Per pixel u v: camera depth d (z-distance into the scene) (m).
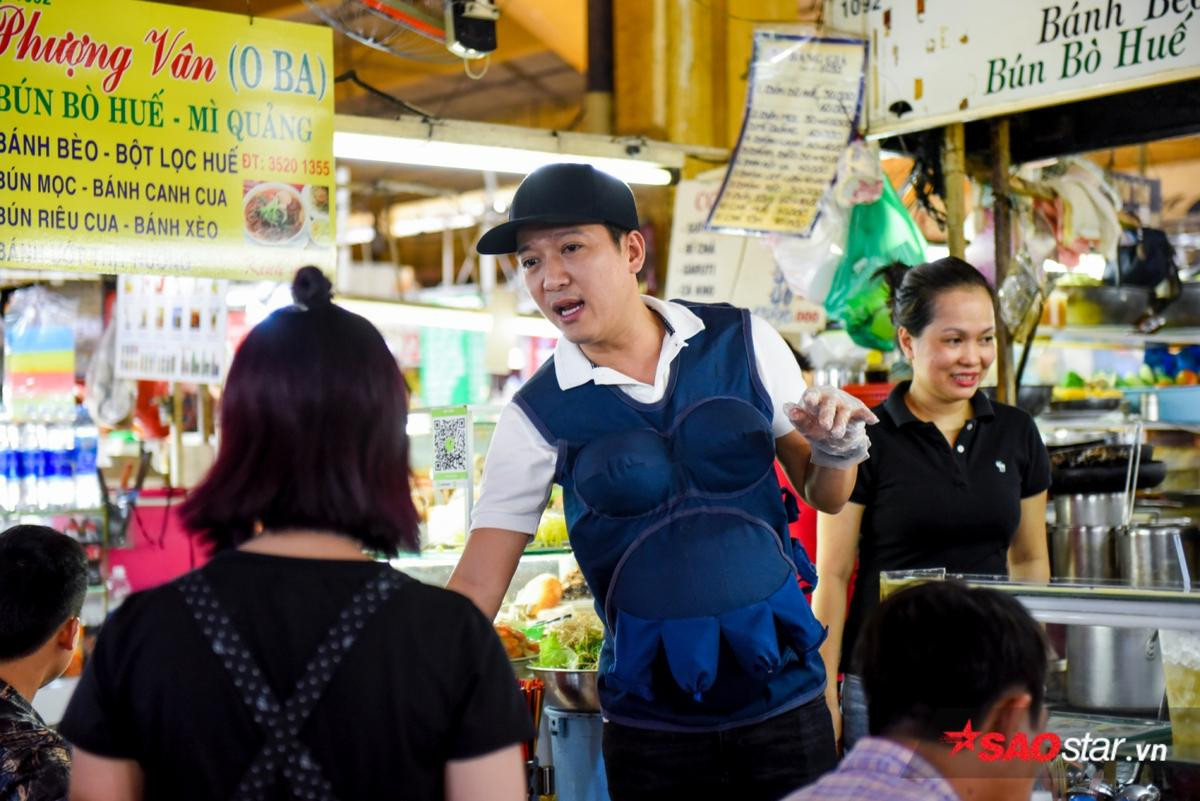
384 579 1.38
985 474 2.64
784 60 4.24
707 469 2.10
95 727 1.34
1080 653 1.94
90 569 4.83
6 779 1.93
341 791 1.30
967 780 1.38
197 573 1.38
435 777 1.36
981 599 1.39
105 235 3.34
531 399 2.21
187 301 5.28
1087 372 5.83
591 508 2.10
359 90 10.16
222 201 3.49
